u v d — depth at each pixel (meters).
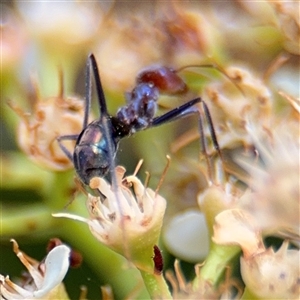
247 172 0.13
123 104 0.14
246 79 0.13
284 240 0.12
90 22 0.14
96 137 0.12
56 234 0.13
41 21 0.14
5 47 0.14
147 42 0.14
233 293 0.12
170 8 0.14
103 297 0.12
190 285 0.12
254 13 0.14
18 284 0.13
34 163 0.13
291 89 0.13
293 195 0.12
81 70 0.14
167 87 0.13
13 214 0.13
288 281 0.12
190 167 0.13
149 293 0.12
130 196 0.12
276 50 0.14
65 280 0.13
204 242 0.13
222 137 0.13
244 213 0.12
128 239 0.12
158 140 0.14
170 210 0.13
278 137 0.13
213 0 0.14
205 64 0.14
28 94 0.14
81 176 0.12
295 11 0.13
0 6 0.14
